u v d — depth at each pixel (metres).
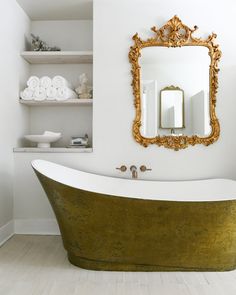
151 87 3.54
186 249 2.53
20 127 3.73
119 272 2.59
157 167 3.49
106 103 3.51
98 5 3.51
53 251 3.03
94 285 2.34
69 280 2.42
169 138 3.48
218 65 3.48
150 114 3.53
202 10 3.47
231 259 2.59
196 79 3.52
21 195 3.53
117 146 3.50
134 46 3.48
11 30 3.43
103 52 3.51
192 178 3.49
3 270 2.60
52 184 2.60
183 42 3.47
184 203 2.41
